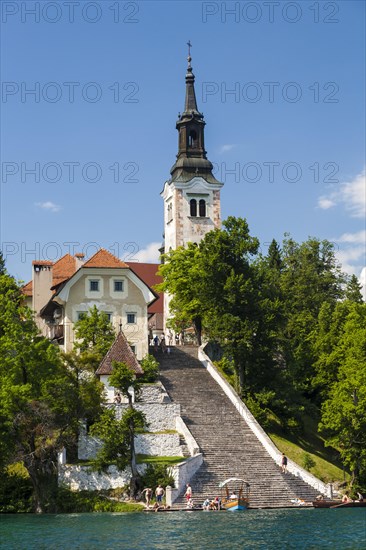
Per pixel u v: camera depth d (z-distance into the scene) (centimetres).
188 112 14525
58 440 8488
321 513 7781
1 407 8144
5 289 9512
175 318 12538
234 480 8544
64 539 6116
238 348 10575
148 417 9325
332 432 10638
